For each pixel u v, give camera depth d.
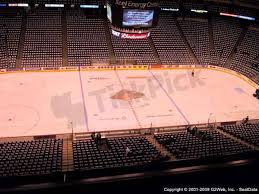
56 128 29.98
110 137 27.80
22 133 28.75
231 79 45.53
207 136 26.16
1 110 32.66
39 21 48.81
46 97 36.06
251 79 44.56
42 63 43.91
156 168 18.38
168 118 33.28
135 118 32.81
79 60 45.28
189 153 22.69
